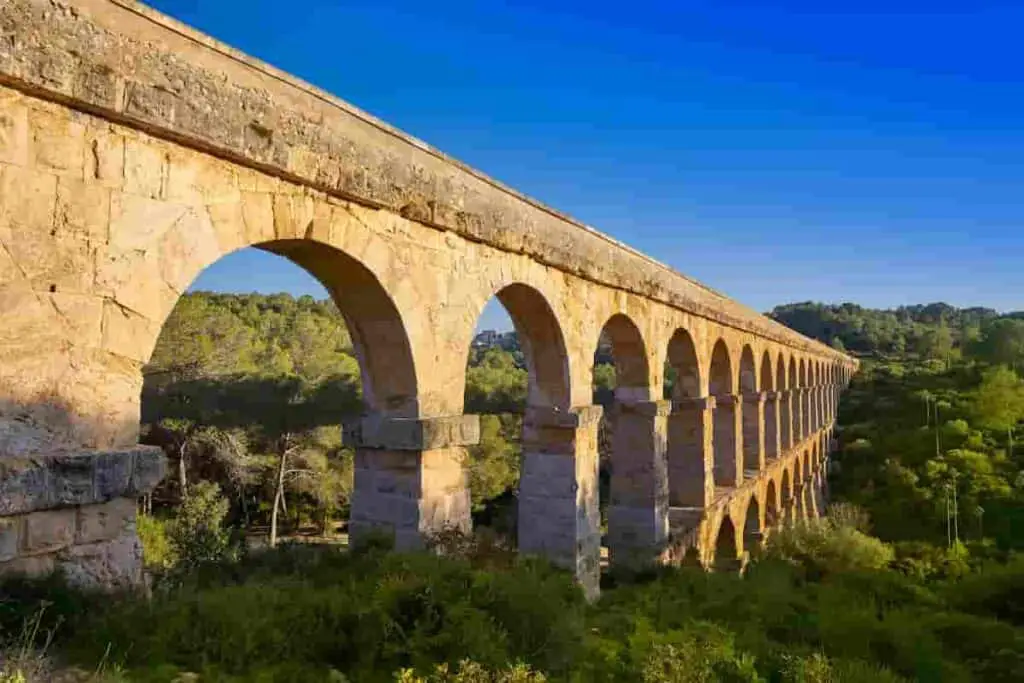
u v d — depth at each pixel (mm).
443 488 8969
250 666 5250
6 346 5004
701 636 8500
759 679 7332
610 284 13695
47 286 5230
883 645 9766
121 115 5582
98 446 5496
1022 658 9594
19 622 4656
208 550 21297
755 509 24906
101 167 5562
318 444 32094
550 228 11625
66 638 4891
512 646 6320
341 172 7480
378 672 5602
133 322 5766
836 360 61750
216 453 30859
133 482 5570
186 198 6164
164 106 5848
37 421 5137
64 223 5328
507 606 6664
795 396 36656
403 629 6078
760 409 26375
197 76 6148
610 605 11258
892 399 63438
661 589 12375
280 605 6066
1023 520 33156
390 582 6492
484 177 10367
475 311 9836
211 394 28625
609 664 6977
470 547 8547
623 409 15906
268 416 29344
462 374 9617
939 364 80375
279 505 34719
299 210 7180
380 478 8961
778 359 32031
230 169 6543
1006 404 50812
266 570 9281
